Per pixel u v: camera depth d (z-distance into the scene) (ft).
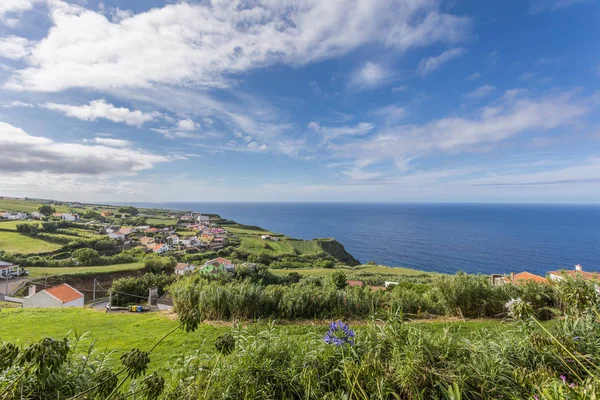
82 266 126.41
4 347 4.76
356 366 7.23
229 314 21.20
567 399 5.32
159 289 89.76
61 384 6.03
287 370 7.47
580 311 9.50
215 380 6.95
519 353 8.02
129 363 5.52
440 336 8.77
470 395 6.82
